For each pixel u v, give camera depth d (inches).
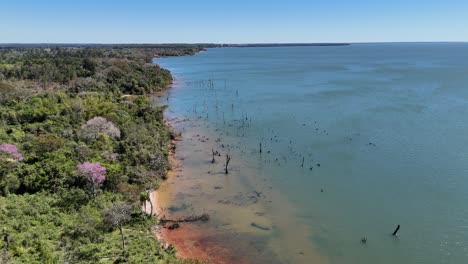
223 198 1804.9
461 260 1327.5
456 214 1600.6
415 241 1439.5
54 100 3043.8
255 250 1412.4
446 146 2379.4
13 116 2491.4
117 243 1296.8
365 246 1423.5
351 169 2082.9
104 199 1582.2
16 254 1124.5
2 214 1332.4
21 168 1681.8
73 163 1777.8
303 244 1445.6
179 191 1879.9
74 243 1237.7
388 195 1782.7
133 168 1921.8
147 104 3329.2
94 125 2304.4
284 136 2706.7
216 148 2508.6
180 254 1375.5
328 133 2731.3
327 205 1721.2
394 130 2746.1
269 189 1888.5
